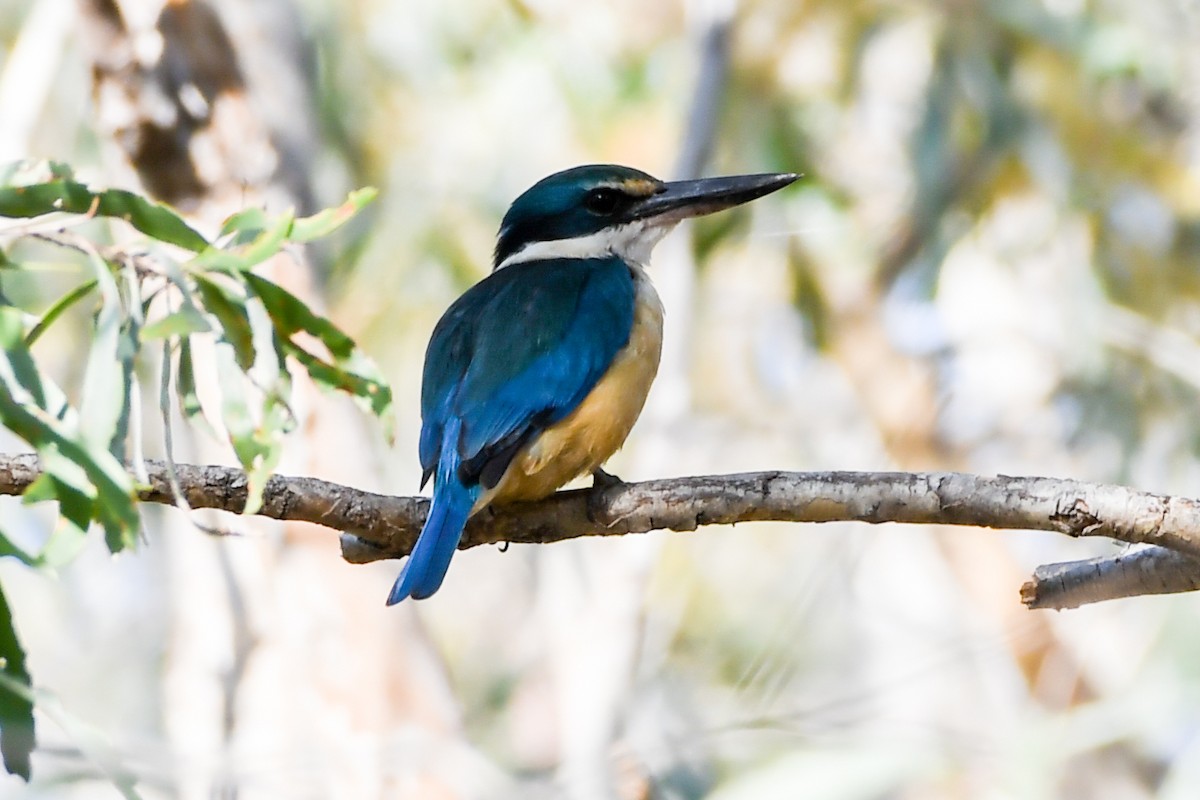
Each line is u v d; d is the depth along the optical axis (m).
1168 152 14.06
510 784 9.41
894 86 13.94
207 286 5.31
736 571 14.96
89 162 13.38
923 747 8.78
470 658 15.24
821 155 14.06
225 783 8.36
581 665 10.97
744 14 13.90
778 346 15.77
